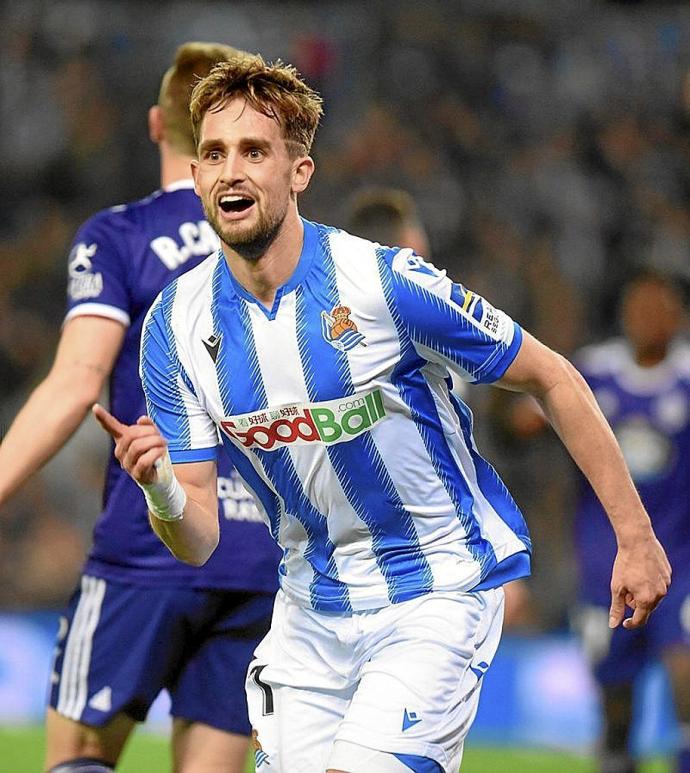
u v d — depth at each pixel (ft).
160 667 49.39
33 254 160.97
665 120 187.93
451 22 195.72
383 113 183.83
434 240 167.53
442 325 39.29
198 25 192.54
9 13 188.65
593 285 165.99
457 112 184.44
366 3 199.00
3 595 123.03
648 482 82.28
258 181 38.55
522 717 105.60
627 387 83.92
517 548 41.81
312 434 39.75
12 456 46.70
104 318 48.96
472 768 91.15
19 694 106.83
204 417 41.37
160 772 86.58
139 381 49.65
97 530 50.14
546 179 173.99
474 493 41.65
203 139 39.14
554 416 40.50
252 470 41.37
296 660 42.22
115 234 50.01
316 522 40.93
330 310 39.40
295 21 195.62
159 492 38.34
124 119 179.52
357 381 39.40
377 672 39.58
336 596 41.16
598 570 82.53
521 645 107.14
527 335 40.42
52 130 175.11
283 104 39.06
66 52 186.09
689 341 92.07
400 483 40.27
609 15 201.36
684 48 197.16
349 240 40.29
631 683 82.53
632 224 172.24
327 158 176.45
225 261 40.70
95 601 49.70
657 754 97.60
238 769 50.03
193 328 40.63
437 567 40.68
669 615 79.25
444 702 39.14
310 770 41.55
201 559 41.55
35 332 152.25
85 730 49.52
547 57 194.49
